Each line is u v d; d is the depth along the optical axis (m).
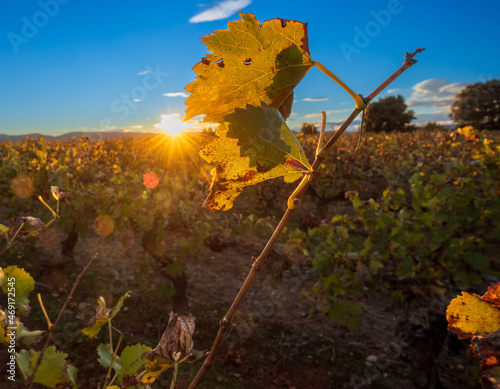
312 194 7.70
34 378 0.68
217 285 4.61
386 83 0.44
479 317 0.38
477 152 4.66
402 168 8.34
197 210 4.07
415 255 3.91
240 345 3.41
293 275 4.77
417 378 2.80
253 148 0.45
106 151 9.91
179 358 0.54
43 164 5.84
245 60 0.46
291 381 2.97
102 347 0.81
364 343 3.39
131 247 5.66
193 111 0.49
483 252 4.48
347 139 13.04
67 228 4.62
